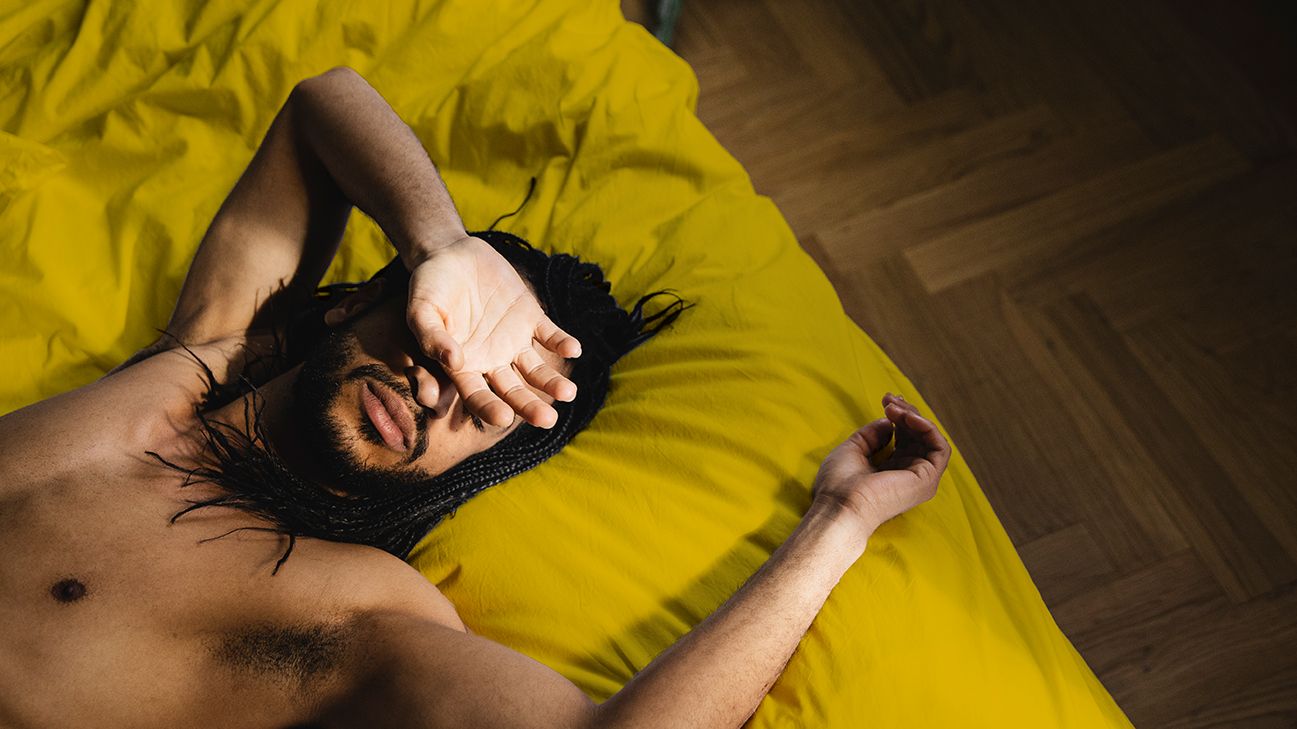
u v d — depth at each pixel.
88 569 1.06
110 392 1.17
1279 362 1.83
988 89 2.15
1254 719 1.53
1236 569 1.65
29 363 1.38
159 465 1.13
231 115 1.56
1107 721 1.23
